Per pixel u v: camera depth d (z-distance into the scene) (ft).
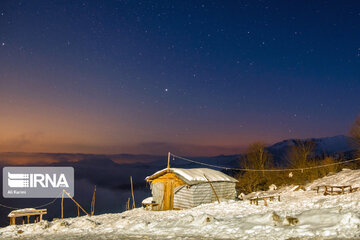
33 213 78.38
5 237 51.06
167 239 34.30
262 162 167.94
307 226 30.73
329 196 76.38
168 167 101.24
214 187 99.04
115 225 51.29
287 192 109.29
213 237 32.86
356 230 27.22
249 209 67.77
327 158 149.28
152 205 100.53
